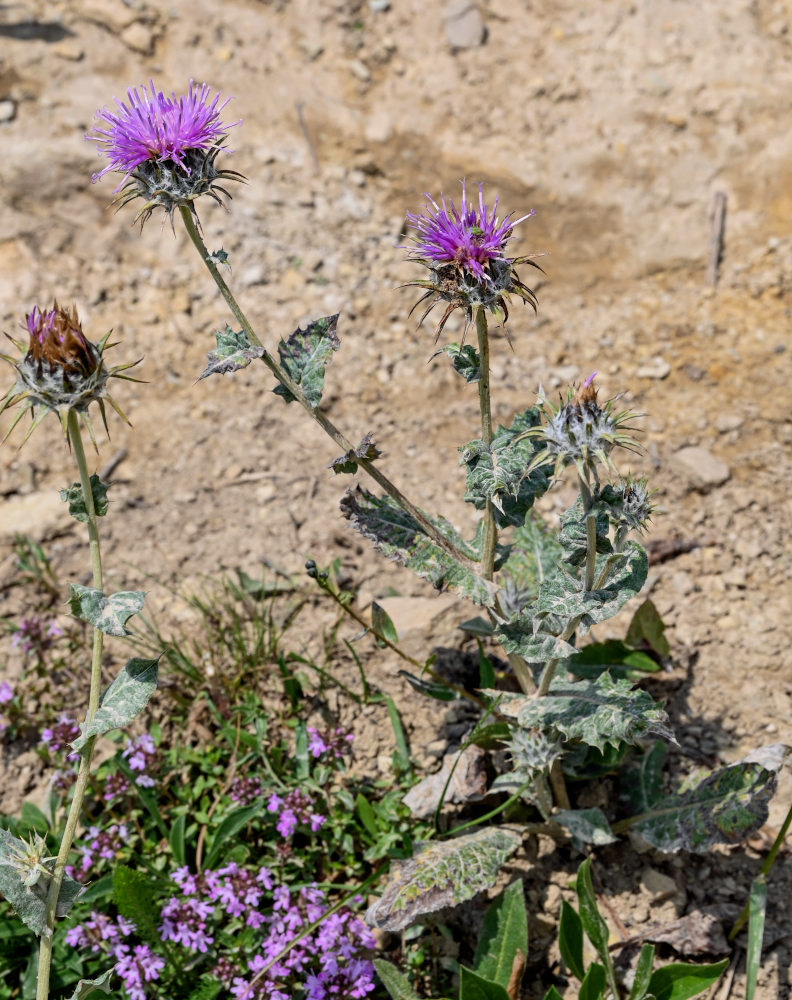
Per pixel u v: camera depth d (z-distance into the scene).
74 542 1.39
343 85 1.62
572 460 1.14
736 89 1.54
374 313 1.49
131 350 1.47
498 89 1.58
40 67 1.57
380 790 1.28
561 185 1.53
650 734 1.28
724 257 1.50
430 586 1.35
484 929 1.21
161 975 1.22
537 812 1.26
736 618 1.32
